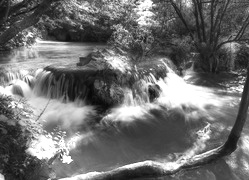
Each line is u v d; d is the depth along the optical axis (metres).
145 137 6.16
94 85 7.57
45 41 20.14
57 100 7.99
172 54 11.16
